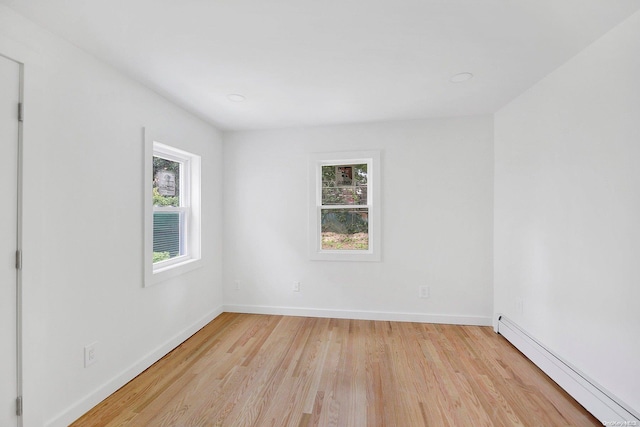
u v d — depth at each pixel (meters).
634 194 1.50
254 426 1.65
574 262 1.92
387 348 2.60
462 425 1.66
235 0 1.38
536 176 2.32
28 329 1.48
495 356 2.45
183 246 3.00
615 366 1.61
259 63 2.00
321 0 1.39
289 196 3.47
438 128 3.18
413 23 1.58
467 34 1.68
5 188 1.41
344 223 3.48
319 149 3.41
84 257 1.79
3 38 1.38
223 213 3.56
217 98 2.57
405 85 2.37
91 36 1.65
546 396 1.91
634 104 1.50
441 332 2.95
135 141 2.21
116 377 2.00
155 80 2.22
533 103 2.36
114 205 2.02
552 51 1.86
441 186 3.18
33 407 1.49
